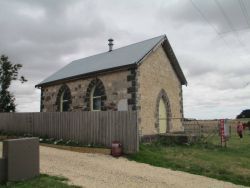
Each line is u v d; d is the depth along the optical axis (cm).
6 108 3350
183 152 1606
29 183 845
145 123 1969
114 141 1525
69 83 2397
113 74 2050
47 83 2572
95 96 2200
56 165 1156
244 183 1091
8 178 839
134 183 970
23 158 885
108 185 920
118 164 1266
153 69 2133
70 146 1631
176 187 960
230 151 1770
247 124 4234
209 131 2459
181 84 2497
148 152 1483
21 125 2122
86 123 1683
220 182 1078
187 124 2484
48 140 1805
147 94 2028
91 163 1246
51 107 2550
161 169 1223
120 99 1980
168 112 2245
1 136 2078
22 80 3519
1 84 3362
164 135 2011
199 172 1207
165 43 2281
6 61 3403
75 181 927
